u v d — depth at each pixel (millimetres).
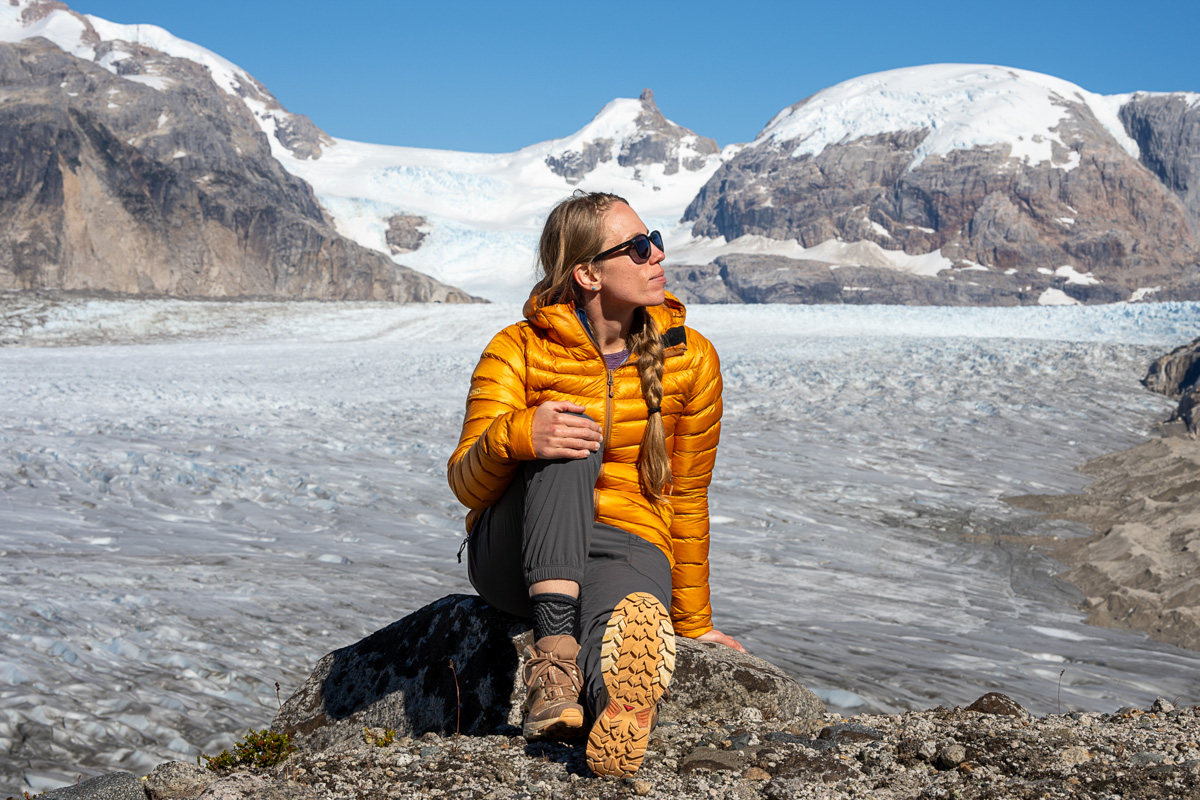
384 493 10281
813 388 20422
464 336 37875
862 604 6832
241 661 4598
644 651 1895
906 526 9797
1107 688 4988
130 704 3852
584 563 2121
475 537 2352
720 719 2570
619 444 2309
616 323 2299
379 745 2479
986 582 7883
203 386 21422
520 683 2602
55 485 9844
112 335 35469
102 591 5699
